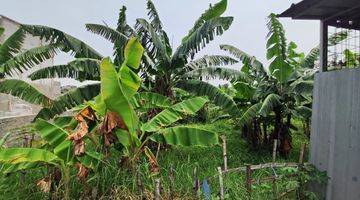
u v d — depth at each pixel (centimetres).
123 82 485
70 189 527
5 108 1014
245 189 518
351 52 559
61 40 695
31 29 675
